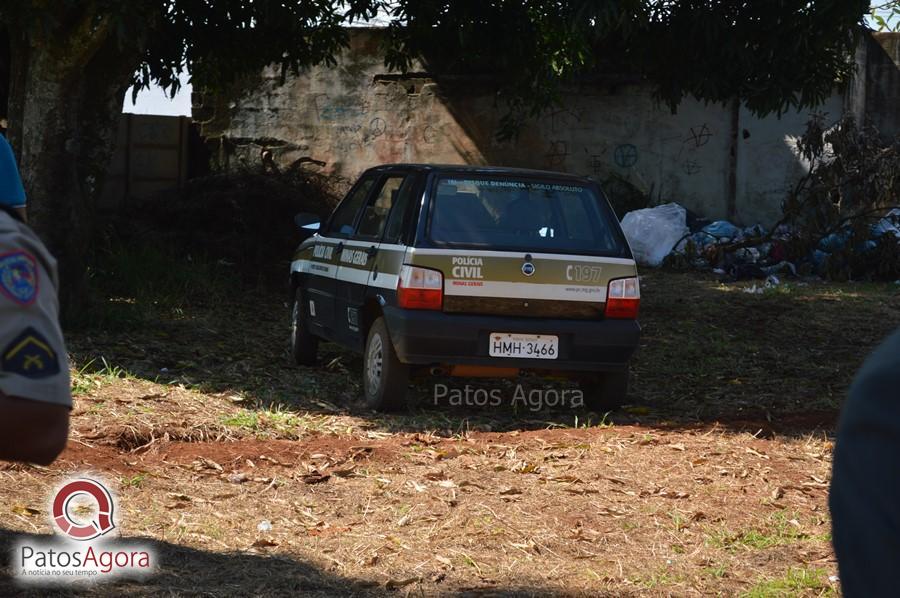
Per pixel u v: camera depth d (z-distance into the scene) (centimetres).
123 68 962
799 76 1223
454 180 728
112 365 824
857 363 985
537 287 705
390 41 1357
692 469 607
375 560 444
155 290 1188
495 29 1257
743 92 1254
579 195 744
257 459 593
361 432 677
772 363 977
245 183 1423
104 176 982
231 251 1334
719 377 915
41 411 161
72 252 947
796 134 1820
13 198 176
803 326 1170
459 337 691
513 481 574
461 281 695
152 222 1393
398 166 790
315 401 760
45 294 167
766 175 1839
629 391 855
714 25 1159
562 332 706
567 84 1877
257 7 984
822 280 1596
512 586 420
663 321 1188
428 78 1916
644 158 1877
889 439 110
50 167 922
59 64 890
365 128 1939
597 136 1886
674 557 465
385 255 729
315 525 491
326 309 839
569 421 739
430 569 437
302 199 1416
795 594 413
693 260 1670
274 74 1934
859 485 111
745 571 449
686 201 1872
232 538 466
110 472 547
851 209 1669
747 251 1656
